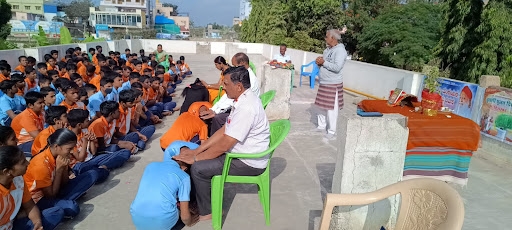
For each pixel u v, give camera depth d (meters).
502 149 5.38
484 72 12.10
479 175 4.90
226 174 3.29
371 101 4.91
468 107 6.16
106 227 3.29
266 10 28.05
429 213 2.33
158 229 3.02
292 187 4.29
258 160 3.29
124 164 4.80
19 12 55.12
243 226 3.40
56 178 3.32
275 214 3.65
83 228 3.26
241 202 3.88
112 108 4.64
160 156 5.14
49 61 8.88
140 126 6.07
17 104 5.78
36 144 3.92
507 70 11.73
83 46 14.74
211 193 3.32
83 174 3.68
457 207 2.09
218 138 3.41
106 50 17.91
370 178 3.15
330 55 6.06
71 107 5.16
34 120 4.74
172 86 10.46
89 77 8.41
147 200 2.94
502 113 5.38
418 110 4.26
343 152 3.09
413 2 21.44
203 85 6.32
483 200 4.12
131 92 5.14
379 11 27.50
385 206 3.20
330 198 2.41
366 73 10.67
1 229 2.61
